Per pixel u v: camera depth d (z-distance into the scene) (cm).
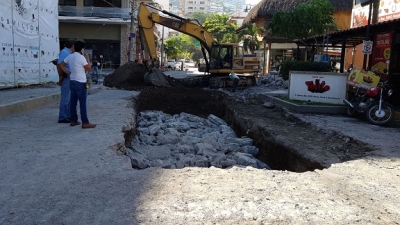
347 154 757
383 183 543
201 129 1359
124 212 406
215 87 2305
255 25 4000
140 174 548
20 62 1530
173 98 1819
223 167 847
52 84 1778
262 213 412
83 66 846
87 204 427
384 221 403
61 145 700
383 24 1312
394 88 1406
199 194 466
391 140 849
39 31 1686
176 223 382
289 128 1072
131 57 3462
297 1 3538
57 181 505
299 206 436
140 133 1198
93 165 582
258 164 884
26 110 1102
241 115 1344
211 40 2378
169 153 967
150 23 2194
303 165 770
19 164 579
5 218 388
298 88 1422
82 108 856
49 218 389
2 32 1385
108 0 3594
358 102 1130
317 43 2195
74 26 3481
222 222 387
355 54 2631
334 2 3397
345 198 471
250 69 2416
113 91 1877
